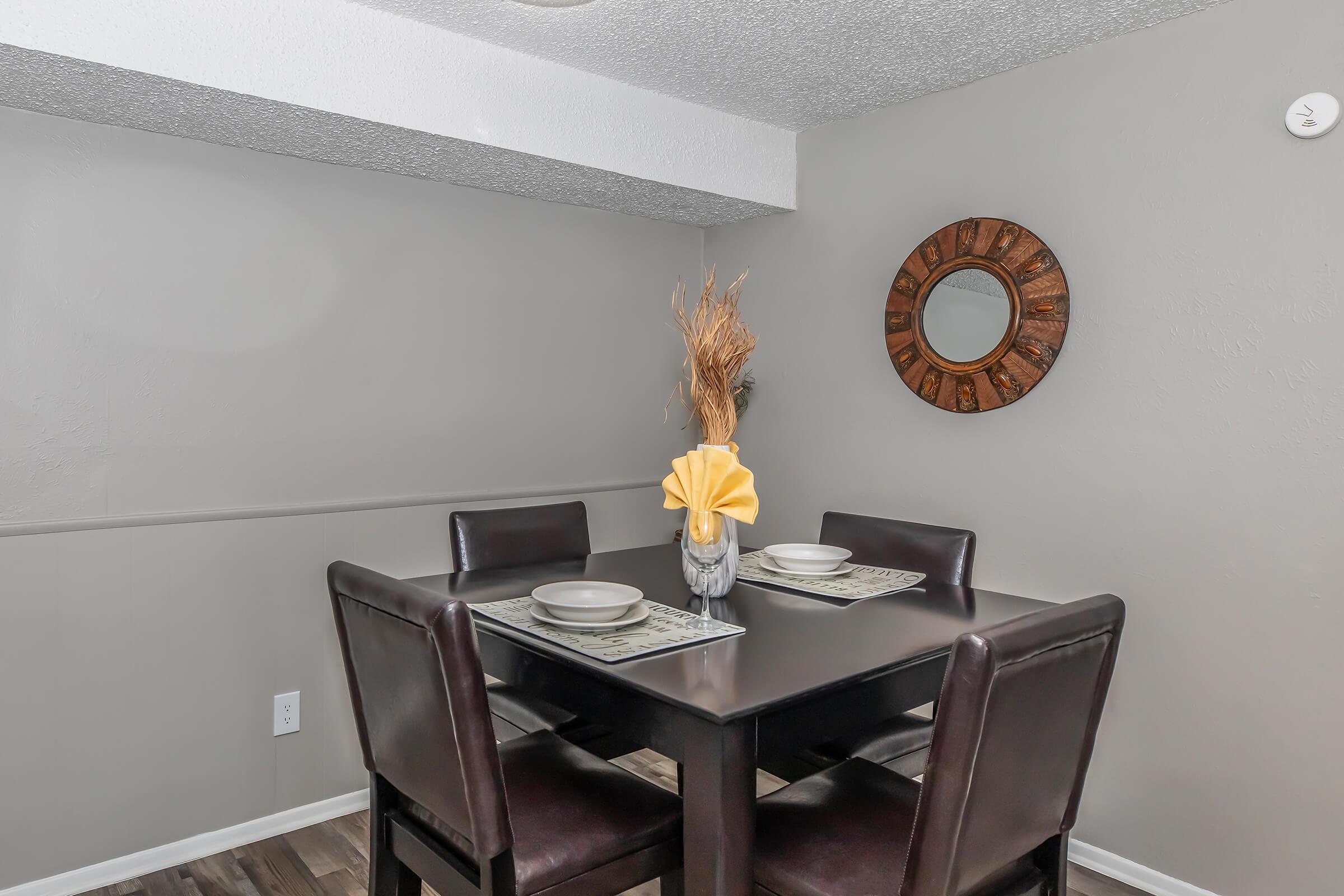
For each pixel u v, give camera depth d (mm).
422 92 2328
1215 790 2223
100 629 2260
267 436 2527
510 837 1366
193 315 2393
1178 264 2270
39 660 2176
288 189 2551
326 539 2633
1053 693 1292
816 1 2174
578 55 2533
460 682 1308
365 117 2232
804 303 3270
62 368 2201
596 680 1499
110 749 2281
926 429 2873
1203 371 2230
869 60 2551
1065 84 2488
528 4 2182
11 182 2125
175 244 2359
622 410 3406
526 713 2146
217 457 2441
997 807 1258
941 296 2781
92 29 1854
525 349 3102
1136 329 2354
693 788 1327
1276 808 2119
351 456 2691
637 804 1562
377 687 1535
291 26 2117
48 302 2178
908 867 1243
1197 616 2250
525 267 3090
